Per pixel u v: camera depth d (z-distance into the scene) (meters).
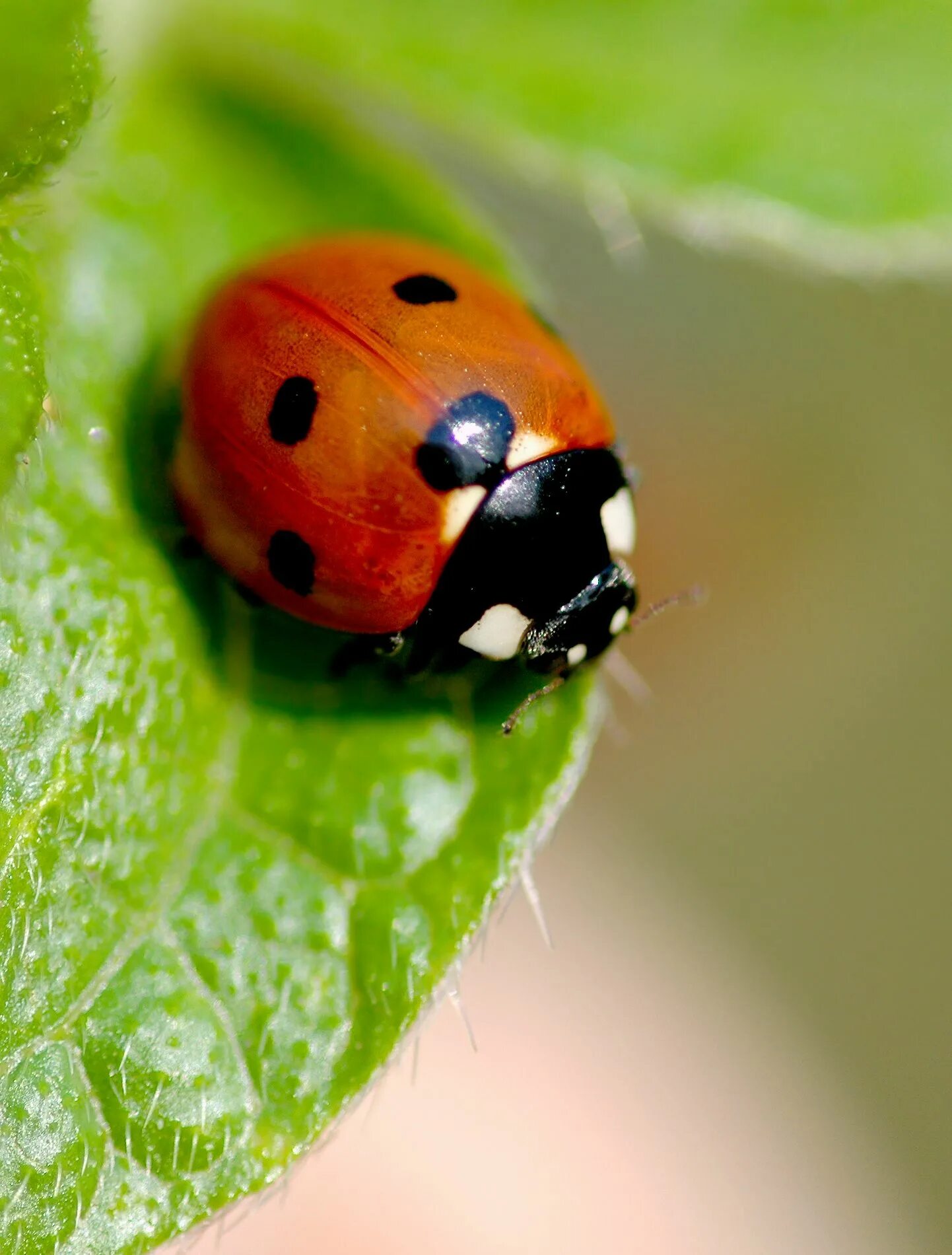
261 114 0.06
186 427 0.05
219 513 0.05
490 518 0.05
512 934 0.07
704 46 0.06
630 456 0.07
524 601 0.05
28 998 0.05
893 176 0.06
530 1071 0.07
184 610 0.05
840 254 0.06
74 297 0.05
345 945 0.05
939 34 0.06
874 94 0.06
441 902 0.05
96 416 0.05
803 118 0.06
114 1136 0.05
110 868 0.05
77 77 0.05
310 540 0.05
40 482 0.05
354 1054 0.05
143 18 0.05
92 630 0.05
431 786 0.05
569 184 0.06
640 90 0.06
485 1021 0.07
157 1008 0.05
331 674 0.05
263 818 0.05
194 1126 0.05
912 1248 0.07
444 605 0.05
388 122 0.06
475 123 0.06
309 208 0.06
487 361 0.05
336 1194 0.07
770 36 0.06
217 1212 0.05
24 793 0.05
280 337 0.05
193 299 0.05
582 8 0.06
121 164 0.05
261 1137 0.05
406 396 0.05
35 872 0.05
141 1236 0.05
